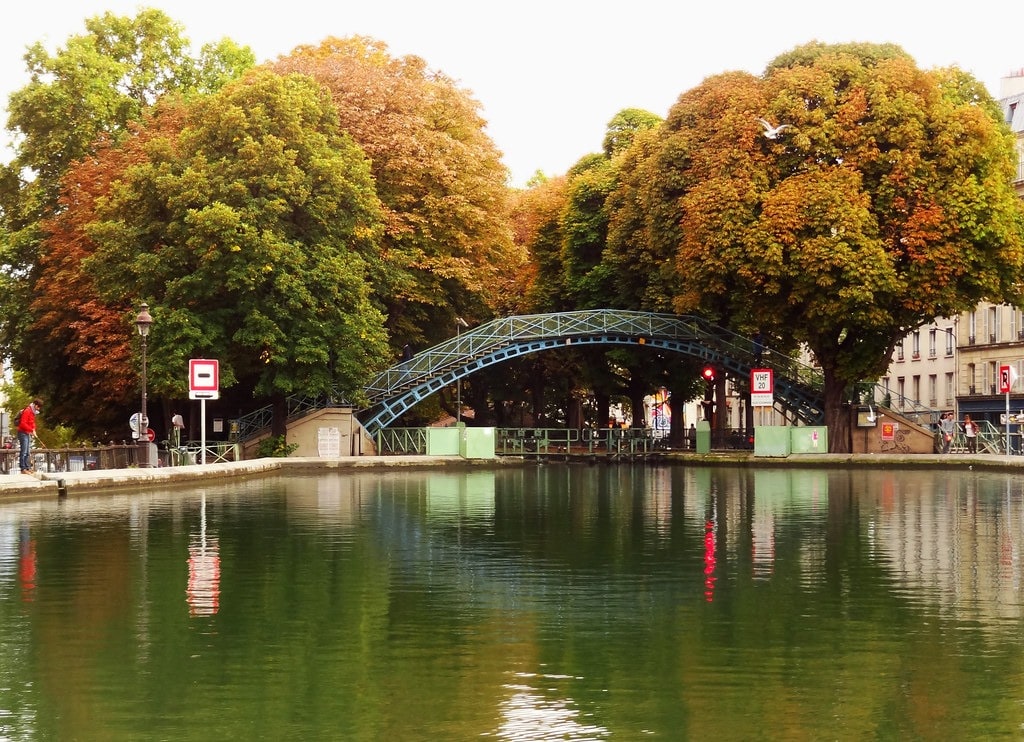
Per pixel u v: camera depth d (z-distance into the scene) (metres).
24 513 24.45
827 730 8.33
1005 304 53.75
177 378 45.62
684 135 54.41
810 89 51.25
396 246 54.81
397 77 58.44
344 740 8.14
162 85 62.16
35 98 56.84
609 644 11.01
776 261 49.09
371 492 32.44
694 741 8.09
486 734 8.26
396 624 11.92
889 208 50.12
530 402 83.56
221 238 45.50
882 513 24.31
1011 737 8.16
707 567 15.91
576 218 66.06
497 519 23.16
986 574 15.19
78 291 50.09
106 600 13.23
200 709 8.86
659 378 67.94
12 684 9.54
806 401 60.78
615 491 32.88
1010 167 51.91
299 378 48.56
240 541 19.05
